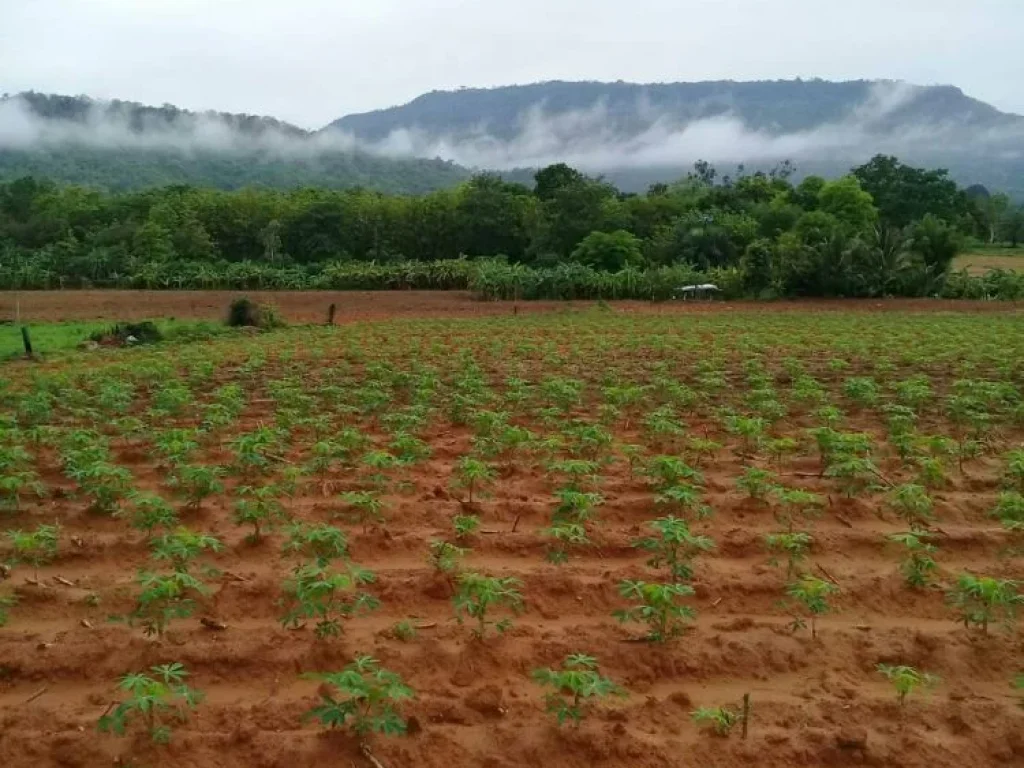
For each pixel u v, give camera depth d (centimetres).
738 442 1509
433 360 2459
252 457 1180
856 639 812
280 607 869
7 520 1102
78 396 1816
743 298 5016
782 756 643
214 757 632
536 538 1037
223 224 7600
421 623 841
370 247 7525
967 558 1038
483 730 669
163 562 967
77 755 633
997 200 10475
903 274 4903
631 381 2086
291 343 2930
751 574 953
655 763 634
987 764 648
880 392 1906
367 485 1223
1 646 781
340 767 627
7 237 7706
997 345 2623
